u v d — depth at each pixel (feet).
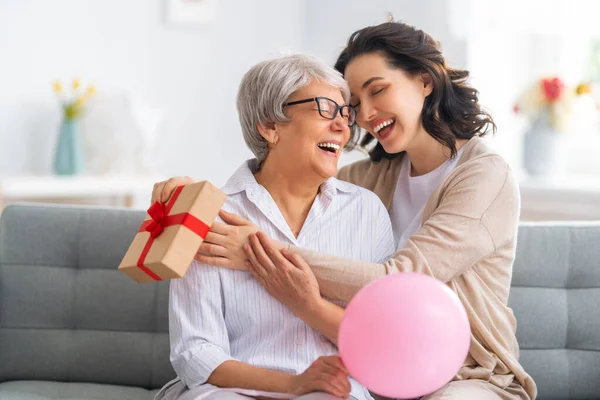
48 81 15.30
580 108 13.92
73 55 15.58
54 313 8.38
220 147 17.62
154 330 8.42
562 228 8.45
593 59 14.70
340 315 6.57
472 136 8.04
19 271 8.39
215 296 6.73
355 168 8.77
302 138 6.83
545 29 14.40
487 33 14.90
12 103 14.96
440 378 5.26
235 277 6.79
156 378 8.33
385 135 7.95
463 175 7.30
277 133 6.97
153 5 16.52
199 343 6.58
